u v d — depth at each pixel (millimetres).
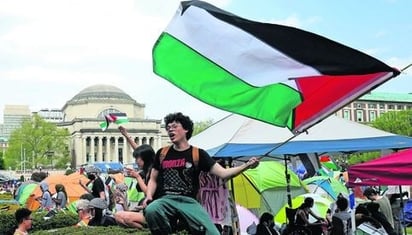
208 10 5180
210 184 6344
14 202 20906
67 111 142500
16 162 114750
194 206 4938
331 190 17266
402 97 128375
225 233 8422
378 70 4441
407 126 82125
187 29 5176
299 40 4641
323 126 11430
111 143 125812
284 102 5410
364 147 10820
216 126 12641
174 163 4988
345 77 5152
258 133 11047
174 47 5211
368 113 121750
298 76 4621
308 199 12297
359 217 10797
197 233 4891
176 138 5012
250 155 10336
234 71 4934
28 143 116000
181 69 5207
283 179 14016
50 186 24562
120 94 137625
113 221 8867
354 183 10125
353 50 4445
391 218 11805
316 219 12320
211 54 5047
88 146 124750
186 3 5238
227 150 10500
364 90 5180
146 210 4883
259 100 5332
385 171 9789
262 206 13891
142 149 6188
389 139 11195
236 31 4992
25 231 7992
